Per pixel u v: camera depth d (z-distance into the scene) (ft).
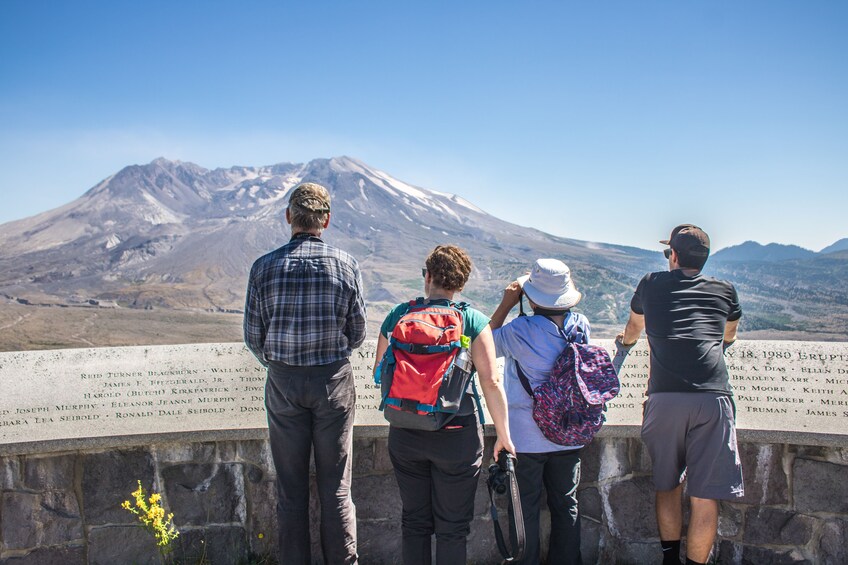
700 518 10.30
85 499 11.71
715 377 10.21
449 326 9.31
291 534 10.16
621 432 11.84
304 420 10.01
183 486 11.90
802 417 11.31
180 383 11.98
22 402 11.59
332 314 9.91
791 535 11.52
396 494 12.07
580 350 10.35
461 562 9.53
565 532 10.45
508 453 9.52
